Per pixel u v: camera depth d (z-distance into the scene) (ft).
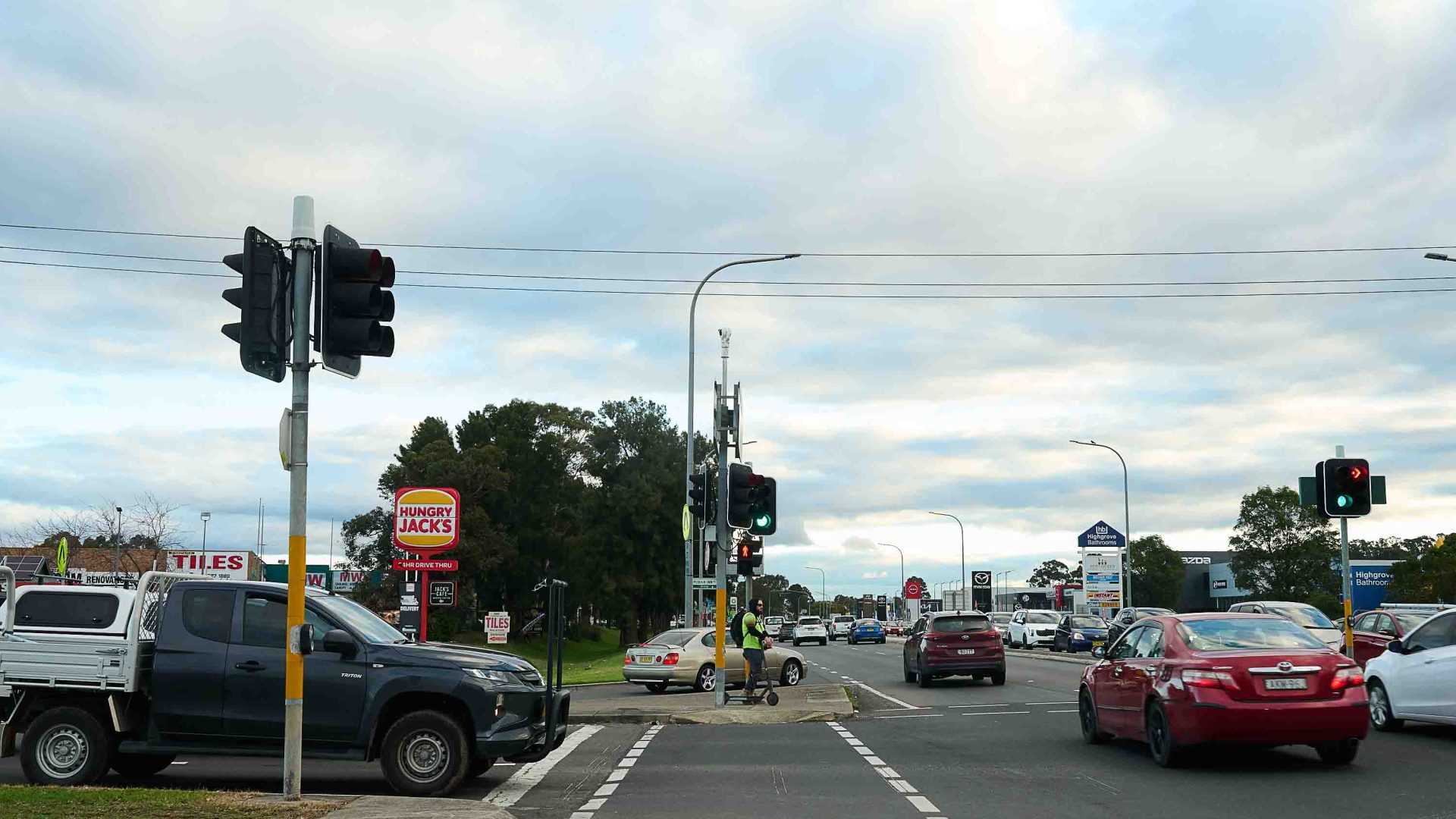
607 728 64.85
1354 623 82.48
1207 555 448.65
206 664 40.50
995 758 49.29
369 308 34.19
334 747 40.09
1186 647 45.14
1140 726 47.09
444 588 106.93
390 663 40.37
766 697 81.05
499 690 40.37
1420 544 468.34
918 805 36.96
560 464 310.65
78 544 205.77
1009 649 199.21
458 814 32.99
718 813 35.99
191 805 33.06
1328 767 44.21
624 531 287.69
